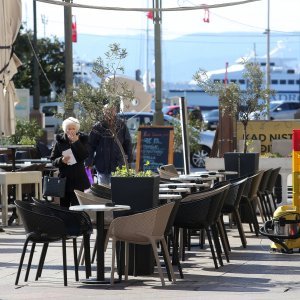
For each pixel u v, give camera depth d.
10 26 30.66
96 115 24.69
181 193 26.16
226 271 23.09
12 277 22.50
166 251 21.34
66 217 21.62
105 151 31.16
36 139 53.59
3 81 30.66
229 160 34.44
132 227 20.72
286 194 37.44
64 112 37.81
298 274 22.47
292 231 26.44
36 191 34.72
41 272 22.38
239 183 27.48
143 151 40.59
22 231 32.31
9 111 31.47
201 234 27.86
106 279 21.91
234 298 18.92
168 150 40.31
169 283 21.25
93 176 36.03
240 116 36.22
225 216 38.09
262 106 36.25
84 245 22.08
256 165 34.34
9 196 37.50
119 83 25.03
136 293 19.84
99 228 21.31
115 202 21.77
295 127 41.53
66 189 27.44
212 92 36.53
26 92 63.38
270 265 24.09
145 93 57.12
